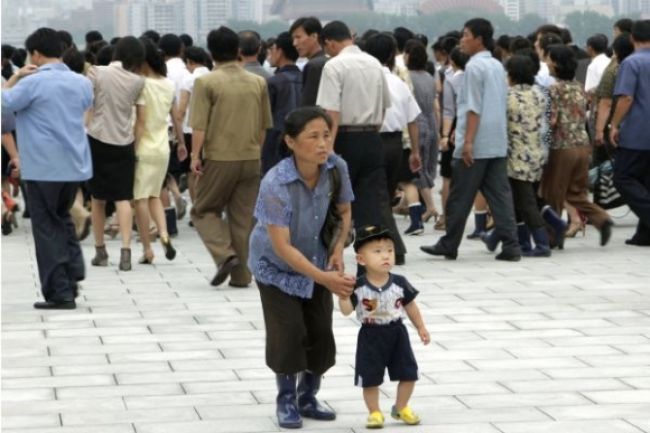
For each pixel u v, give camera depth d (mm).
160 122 22656
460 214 22828
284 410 12500
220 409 13133
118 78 21828
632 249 24172
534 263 22562
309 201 12336
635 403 13195
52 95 18062
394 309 12289
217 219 20375
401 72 27031
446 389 13820
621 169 24312
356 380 12375
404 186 26500
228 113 19922
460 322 17359
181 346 16078
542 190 24000
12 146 23859
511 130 22906
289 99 24188
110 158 21969
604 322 17344
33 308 18750
